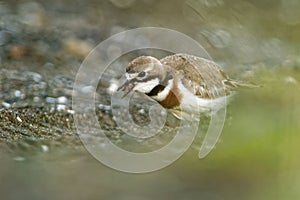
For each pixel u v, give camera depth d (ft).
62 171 50.34
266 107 57.77
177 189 51.47
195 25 82.07
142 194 50.42
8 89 59.36
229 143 54.60
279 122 56.29
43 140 51.75
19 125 53.21
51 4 85.76
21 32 75.31
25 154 50.42
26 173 49.52
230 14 84.33
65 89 61.05
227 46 75.92
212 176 53.06
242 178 53.01
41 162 50.24
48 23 79.51
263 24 83.35
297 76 65.87
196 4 84.84
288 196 51.83
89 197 49.32
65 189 49.21
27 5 84.17
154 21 82.79
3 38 72.74
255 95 58.95
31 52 69.92
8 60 67.21
